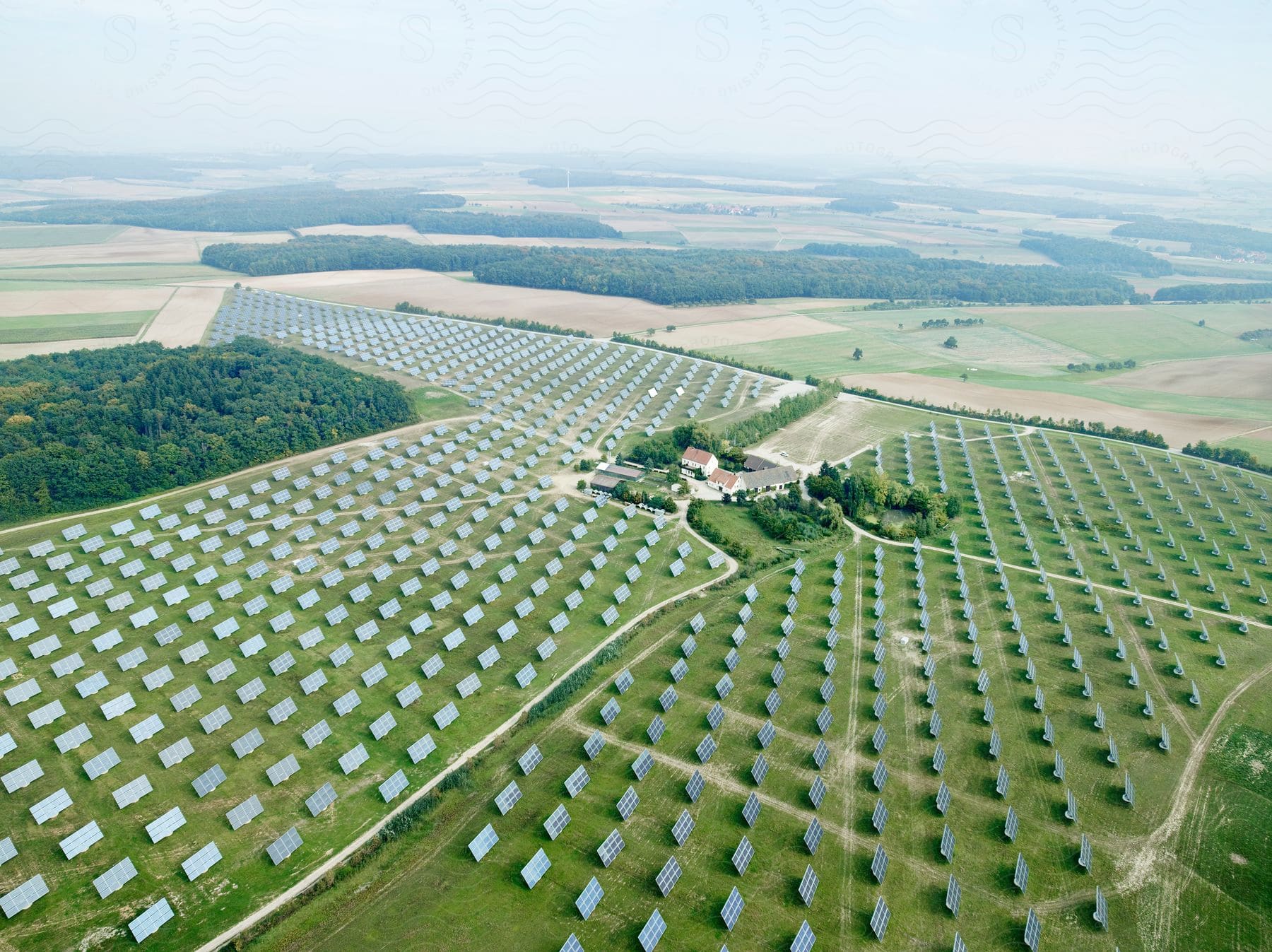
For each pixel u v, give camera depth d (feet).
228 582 332.39
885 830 215.31
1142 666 299.38
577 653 295.48
